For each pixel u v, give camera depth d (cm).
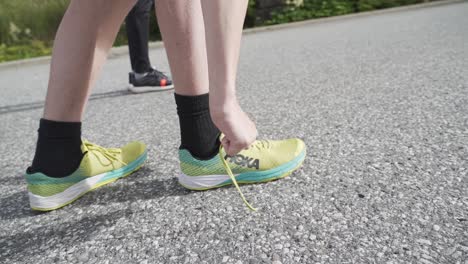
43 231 105
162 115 219
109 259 90
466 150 127
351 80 248
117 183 130
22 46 666
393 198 103
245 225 98
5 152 182
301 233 92
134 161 136
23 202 124
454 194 102
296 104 209
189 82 109
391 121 163
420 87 210
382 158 128
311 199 107
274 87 257
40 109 275
